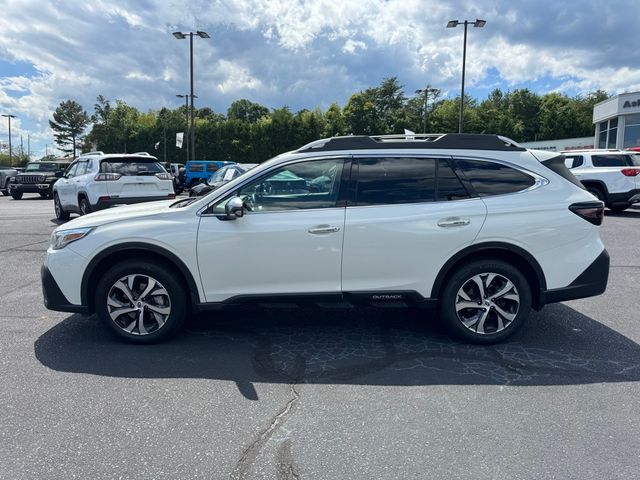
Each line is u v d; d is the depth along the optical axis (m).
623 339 4.54
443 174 4.29
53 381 3.69
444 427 3.05
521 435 2.95
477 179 4.29
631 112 27.16
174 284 4.29
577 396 3.45
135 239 4.18
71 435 2.95
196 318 5.18
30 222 13.06
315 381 3.70
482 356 4.16
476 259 4.29
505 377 3.76
